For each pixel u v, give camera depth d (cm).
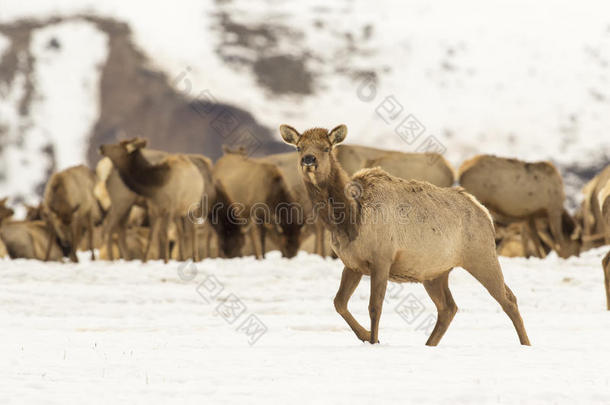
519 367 2959
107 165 8756
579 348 3469
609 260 4875
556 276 6600
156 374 2830
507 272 6850
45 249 9650
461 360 3105
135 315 4766
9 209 10181
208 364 3030
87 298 5456
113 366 2989
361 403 2405
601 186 8719
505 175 8438
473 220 3706
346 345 3659
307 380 2719
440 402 2428
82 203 8788
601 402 2444
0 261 8069
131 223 9962
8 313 4775
